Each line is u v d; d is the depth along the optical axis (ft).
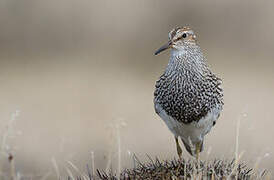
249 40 78.33
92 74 73.41
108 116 59.93
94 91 67.62
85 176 28.14
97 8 80.94
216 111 30.68
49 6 80.94
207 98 30.09
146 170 25.30
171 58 30.27
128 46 79.77
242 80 69.00
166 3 81.35
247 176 25.07
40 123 57.21
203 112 30.17
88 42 79.97
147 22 80.84
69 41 80.28
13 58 78.54
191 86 29.89
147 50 79.51
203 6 80.59
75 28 80.48
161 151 49.75
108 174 27.58
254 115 56.59
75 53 79.25
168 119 30.91
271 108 58.85
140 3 81.46
